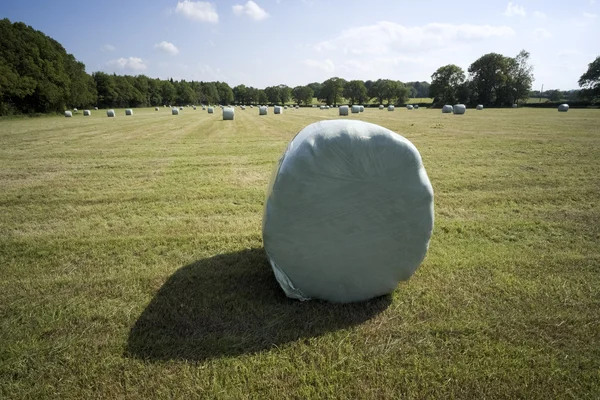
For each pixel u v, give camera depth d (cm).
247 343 273
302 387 231
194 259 417
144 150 1248
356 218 293
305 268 312
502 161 968
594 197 648
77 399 225
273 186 289
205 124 2542
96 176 855
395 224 298
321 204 286
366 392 228
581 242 455
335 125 283
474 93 7400
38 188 746
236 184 768
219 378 241
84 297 337
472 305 319
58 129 2208
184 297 334
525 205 614
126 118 3688
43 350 266
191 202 647
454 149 1173
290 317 305
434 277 367
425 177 293
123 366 251
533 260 402
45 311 315
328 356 257
